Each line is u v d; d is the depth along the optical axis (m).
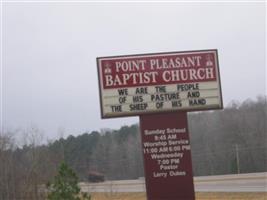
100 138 108.44
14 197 35.78
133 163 98.06
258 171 77.25
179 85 17.08
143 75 17.00
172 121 16.98
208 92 17.11
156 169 16.84
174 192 16.77
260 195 39.91
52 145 49.28
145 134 16.92
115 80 16.89
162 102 16.97
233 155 80.62
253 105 84.94
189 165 16.84
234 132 81.81
